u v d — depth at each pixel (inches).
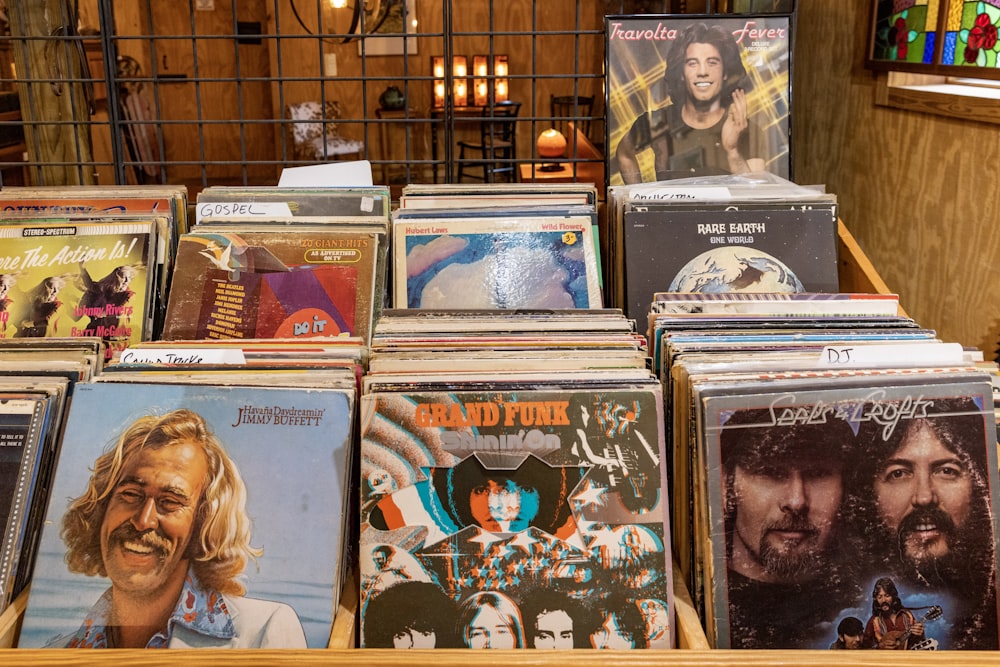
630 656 36.7
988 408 44.1
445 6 81.3
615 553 43.2
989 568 43.1
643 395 44.4
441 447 43.8
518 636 42.5
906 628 42.5
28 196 67.6
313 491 44.1
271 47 291.1
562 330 53.0
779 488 42.8
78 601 42.6
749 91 83.0
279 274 62.6
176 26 299.9
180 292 61.8
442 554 43.1
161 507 43.9
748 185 72.2
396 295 64.1
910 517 43.1
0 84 142.1
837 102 120.9
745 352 47.6
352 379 47.5
